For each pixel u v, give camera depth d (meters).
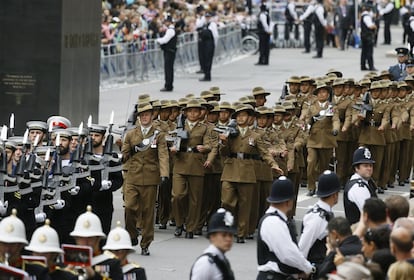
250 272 40.28
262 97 51.12
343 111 56.34
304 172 57.88
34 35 58.62
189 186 46.25
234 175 45.28
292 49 122.44
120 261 28.94
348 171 57.81
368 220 29.28
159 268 40.66
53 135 41.19
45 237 27.41
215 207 47.53
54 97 58.84
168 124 47.41
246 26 118.62
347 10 121.50
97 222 28.86
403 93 58.25
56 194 38.59
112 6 97.00
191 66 100.88
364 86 59.94
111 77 86.75
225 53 110.25
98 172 40.88
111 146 41.34
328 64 106.44
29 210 37.44
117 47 87.25
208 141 46.00
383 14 126.62
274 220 30.80
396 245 25.94
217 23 107.38
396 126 57.25
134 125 45.41
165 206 47.94
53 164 38.75
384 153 57.50
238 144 45.31
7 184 36.69
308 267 30.84
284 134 49.66
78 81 61.34
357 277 23.75
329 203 32.44
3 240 26.84
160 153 42.62
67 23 59.41
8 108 58.94
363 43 99.62
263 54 105.81
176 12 99.38
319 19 111.62
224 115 46.69
